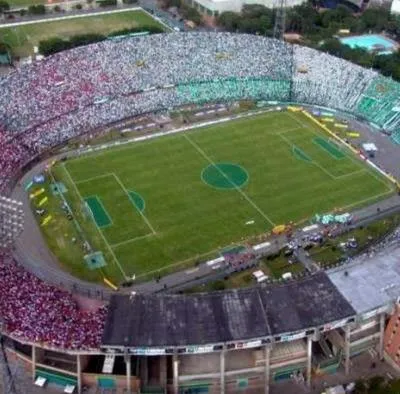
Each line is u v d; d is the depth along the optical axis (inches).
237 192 6397.6
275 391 4306.1
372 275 4658.0
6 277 4894.2
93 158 6924.2
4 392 4202.8
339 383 4347.9
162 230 5846.5
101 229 5841.5
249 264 5438.0
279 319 4288.9
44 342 4202.8
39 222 5905.5
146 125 7583.7
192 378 4276.6
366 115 7829.7
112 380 4288.9
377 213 6117.1
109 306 4370.1
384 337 4527.6
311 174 6712.6
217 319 4281.5
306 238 5748.0
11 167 6594.5
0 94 7317.9
